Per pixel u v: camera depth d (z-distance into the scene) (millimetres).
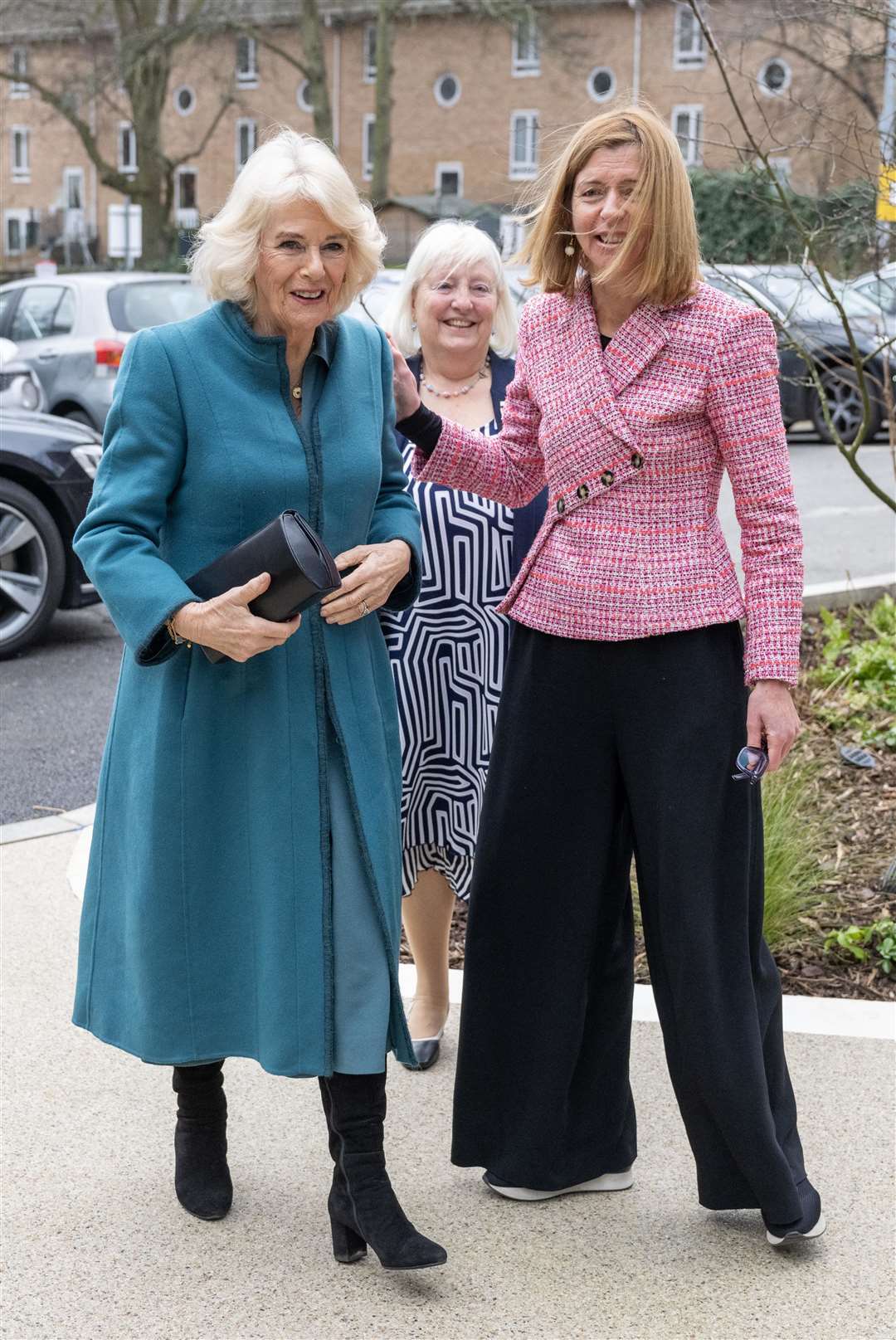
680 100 28609
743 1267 2660
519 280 2799
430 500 3336
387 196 34125
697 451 2625
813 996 3709
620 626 2643
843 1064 3350
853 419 13828
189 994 2641
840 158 4805
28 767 5707
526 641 2768
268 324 2629
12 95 48594
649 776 2676
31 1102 3225
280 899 2590
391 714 2773
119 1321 2500
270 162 2521
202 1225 2787
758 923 2770
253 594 2408
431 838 3441
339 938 2609
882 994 3740
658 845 2678
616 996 2887
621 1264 2668
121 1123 3146
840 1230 2760
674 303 2594
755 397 2580
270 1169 2990
